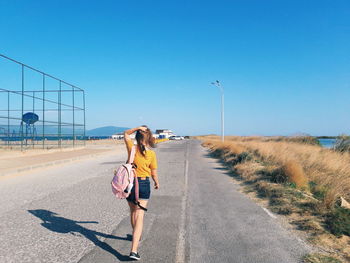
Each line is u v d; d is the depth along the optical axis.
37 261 3.68
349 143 17.42
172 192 8.09
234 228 5.03
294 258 3.82
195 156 20.97
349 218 5.11
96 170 12.49
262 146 17.97
